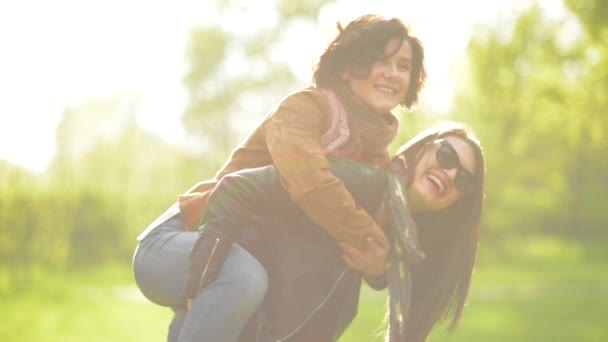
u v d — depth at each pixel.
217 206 4.50
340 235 4.55
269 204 4.60
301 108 4.58
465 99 48.97
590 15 25.19
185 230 4.89
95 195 44.34
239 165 4.83
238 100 69.75
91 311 24.19
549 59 37.53
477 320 22.53
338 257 4.83
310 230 4.73
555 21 38.50
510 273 39.16
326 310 4.80
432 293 5.27
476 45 46.06
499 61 45.53
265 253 4.76
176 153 71.19
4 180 35.97
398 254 4.66
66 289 31.58
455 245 5.22
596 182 76.19
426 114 43.16
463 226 5.18
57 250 37.91
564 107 40.53
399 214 4.63
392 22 4.74
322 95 4.68
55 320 22.02
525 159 52.81
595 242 63.69
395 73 4.73
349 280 4.88
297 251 4.72
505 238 51.12
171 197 46.66
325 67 4.80
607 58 31.09
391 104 4.76
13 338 18.66
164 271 4.74
